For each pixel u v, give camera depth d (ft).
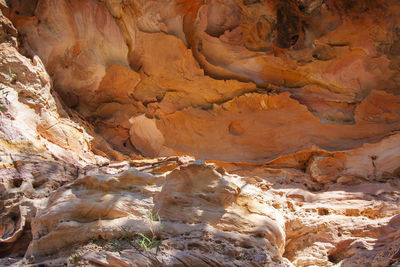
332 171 27.84
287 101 30.30
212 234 14.75
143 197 16.01
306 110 29.96
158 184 16.44
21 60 22.52
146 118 30.78
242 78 30.42
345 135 29.14
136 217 15.31
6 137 18.45
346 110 29.94
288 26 28.40
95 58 28.07
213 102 31.01
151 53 29.25
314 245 19.63
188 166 16.22
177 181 16.05
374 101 29.32
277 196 22.65
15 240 16.03
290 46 28.94
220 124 30.78
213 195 15.85
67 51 27.17
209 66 30.19
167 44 29.01
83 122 29.04
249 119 30.63
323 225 20.42
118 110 30.50
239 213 15.84
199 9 28.30
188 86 30.53
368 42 28.17
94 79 28.86
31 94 22.12
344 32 28.09
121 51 28.55
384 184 25.95
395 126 28.40
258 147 30.19
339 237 19.97
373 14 27.04
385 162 27.30
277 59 29.76
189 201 15.70
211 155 30.35
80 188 16.49
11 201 16.85
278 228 16.26
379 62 28.66
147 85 30.27
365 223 20.30
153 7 27.55
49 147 21.01
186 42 29.27
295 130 29.84
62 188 16.57
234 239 14.82
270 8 27.84
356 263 17.54
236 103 30.83
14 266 14.23
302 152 29.22
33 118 21.30
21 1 25.35
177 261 13.51
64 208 15.52
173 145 30.89
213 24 29.12
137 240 14.25
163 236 14.65
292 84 30.91
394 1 26.43
